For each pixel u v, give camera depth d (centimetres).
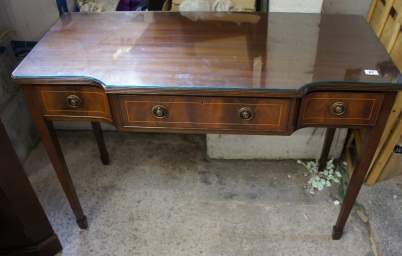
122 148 196
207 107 111
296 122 115
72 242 152
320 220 159
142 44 124
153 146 197
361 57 115
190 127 117
